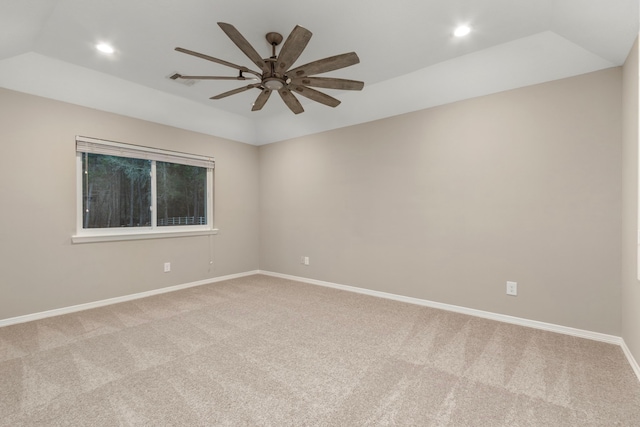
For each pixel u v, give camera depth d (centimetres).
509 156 288
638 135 192
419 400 174
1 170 282
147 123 379
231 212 478
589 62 245
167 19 222
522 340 251
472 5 206
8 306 285
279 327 280
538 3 203
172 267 407
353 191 402
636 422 155
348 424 154
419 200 345
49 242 309
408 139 352
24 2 193
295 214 469
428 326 282
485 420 157
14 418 157
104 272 346
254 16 217
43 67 283
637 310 197
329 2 202
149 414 160
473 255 310
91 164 342
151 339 254
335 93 357
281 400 173
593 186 250
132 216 375
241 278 480
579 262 257
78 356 223
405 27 231
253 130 487
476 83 294
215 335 262
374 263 383
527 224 280
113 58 280
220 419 157
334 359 221
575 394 178
